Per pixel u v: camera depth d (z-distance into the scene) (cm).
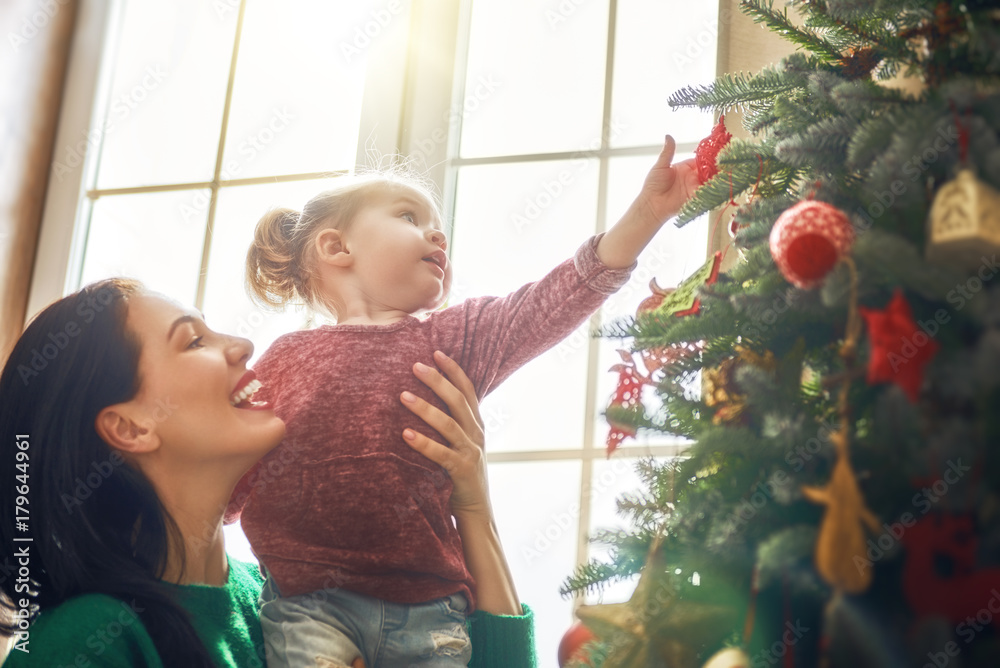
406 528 124
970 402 80
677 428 102
